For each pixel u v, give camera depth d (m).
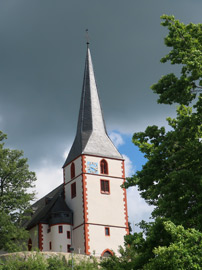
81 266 45.31
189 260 22.55
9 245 60.53
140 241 26.92
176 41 31.31
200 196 26.77
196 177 27.34
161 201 28.05
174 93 30.41
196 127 29.39
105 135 78.88
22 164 67.56
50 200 80.62
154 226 26.36
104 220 71.06
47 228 73.69
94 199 71.62
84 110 80.94
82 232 69.69
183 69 30.66
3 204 64.06
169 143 29.58
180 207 27.52
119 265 30.75
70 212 72.69
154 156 29.88
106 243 69.81
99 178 73.31
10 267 42.97
